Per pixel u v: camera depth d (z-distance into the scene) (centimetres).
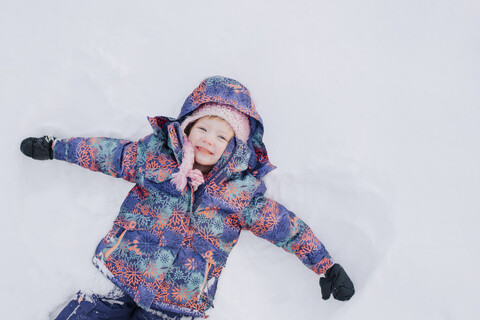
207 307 181
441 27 232
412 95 221
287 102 217
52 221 190
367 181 206
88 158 180
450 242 200
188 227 178
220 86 189
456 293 193
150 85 211
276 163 209
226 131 186
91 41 207
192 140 187
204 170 189
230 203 183
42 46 203
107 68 206
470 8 230
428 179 208
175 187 178
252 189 188
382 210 202
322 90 219
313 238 189
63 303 184
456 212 205
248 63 219
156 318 176
